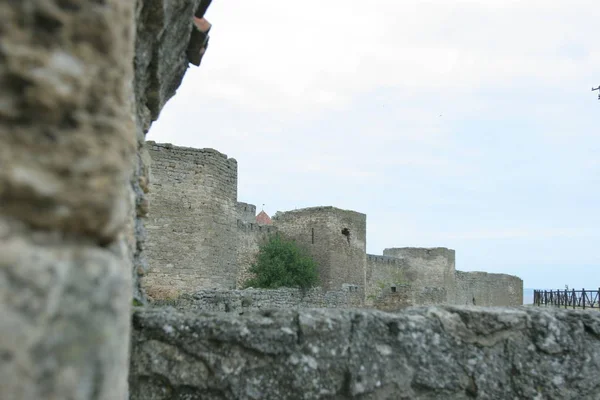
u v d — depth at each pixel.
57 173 1.63
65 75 1.65
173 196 20.55
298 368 3.38
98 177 1.71
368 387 3.49
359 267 38.25
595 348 4.05
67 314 1.60
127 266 2.46
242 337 3.36
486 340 3.91
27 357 1.48
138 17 3.04
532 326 4.02
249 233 35.09
